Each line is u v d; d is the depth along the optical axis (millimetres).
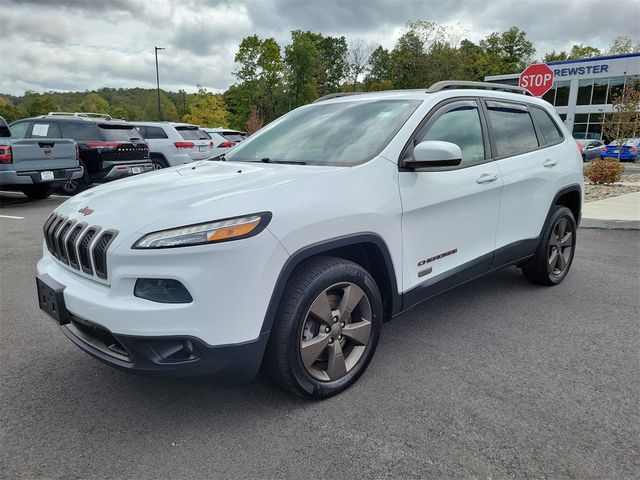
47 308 2680
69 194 11445
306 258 2543
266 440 2367
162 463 2213
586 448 2283
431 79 42531
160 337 2186
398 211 2893
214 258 2193
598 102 37781
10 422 2537
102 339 2436
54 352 3359
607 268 5273
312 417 2551
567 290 4551
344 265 2637
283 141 3525
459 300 4297
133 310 2184
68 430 2469
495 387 2834
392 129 3098
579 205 4809
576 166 4660
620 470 2137
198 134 14227
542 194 4199
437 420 2508
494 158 3736
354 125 3311
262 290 2303
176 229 2193
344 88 61250
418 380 2916
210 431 2445
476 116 3680
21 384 2924
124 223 2316
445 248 3314
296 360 2490
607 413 2568
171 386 2887
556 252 4574
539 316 3922
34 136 11164
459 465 2176
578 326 3725
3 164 8703
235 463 2207
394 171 2930
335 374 2705
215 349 2248
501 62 67438
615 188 12406
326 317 2596
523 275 4914
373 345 2895
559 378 2936
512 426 2455
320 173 2715
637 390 2795
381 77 52844
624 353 3271
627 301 4258
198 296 2182
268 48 62062
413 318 3896
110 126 11055
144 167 11656
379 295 2877
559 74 39469
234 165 3283
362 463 2197
